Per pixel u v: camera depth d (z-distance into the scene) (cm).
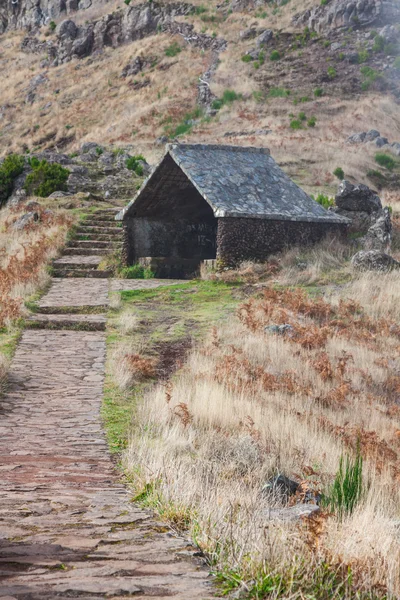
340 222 2536
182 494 586
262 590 360
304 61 7100
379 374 1523
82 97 7731
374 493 809
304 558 400
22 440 967
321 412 1257
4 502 567
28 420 1098
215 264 2397
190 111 6494
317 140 5153
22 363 1489
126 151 5244
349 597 373
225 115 6169
